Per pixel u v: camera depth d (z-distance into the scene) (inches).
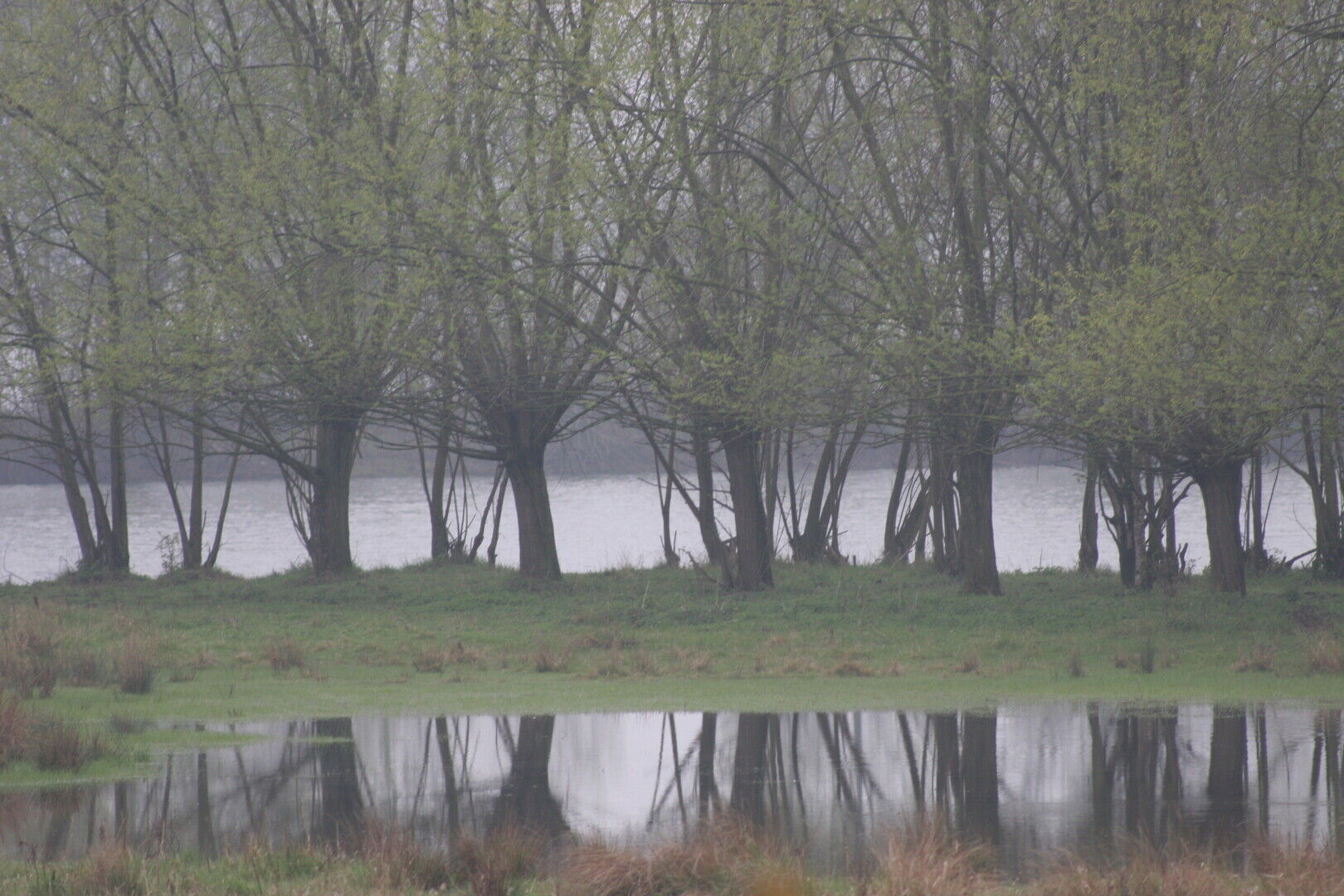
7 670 1542.8
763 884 761.0
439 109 1961.1
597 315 2247.8
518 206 2087.8
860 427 2262.6
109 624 2046.0
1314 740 1201.4
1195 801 999.0
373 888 791.7
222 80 2185.0
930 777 1093.1
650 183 1977.1
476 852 829.2
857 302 2069.4
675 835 924.0
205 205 2137.1
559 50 1873.8
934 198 2162.9
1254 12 1489.9
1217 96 1589.6
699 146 2005.4
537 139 1929.1
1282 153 1646.2
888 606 2112.5
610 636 1908.2
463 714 1408.7
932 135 2121.1
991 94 1985.7
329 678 1653.5
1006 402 2095.2
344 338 2144.4
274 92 2285.9
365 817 984.9
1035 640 1819.6
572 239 1900.8
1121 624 1899.6
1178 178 1616.6
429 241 1958.7
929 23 1909.4
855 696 1485.0
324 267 2129.7
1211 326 1589.6
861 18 1819.6
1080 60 1845.5
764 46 1951.3
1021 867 835.4
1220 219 1594.5
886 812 984.9
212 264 2064.5
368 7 2287.2
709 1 1882.4
